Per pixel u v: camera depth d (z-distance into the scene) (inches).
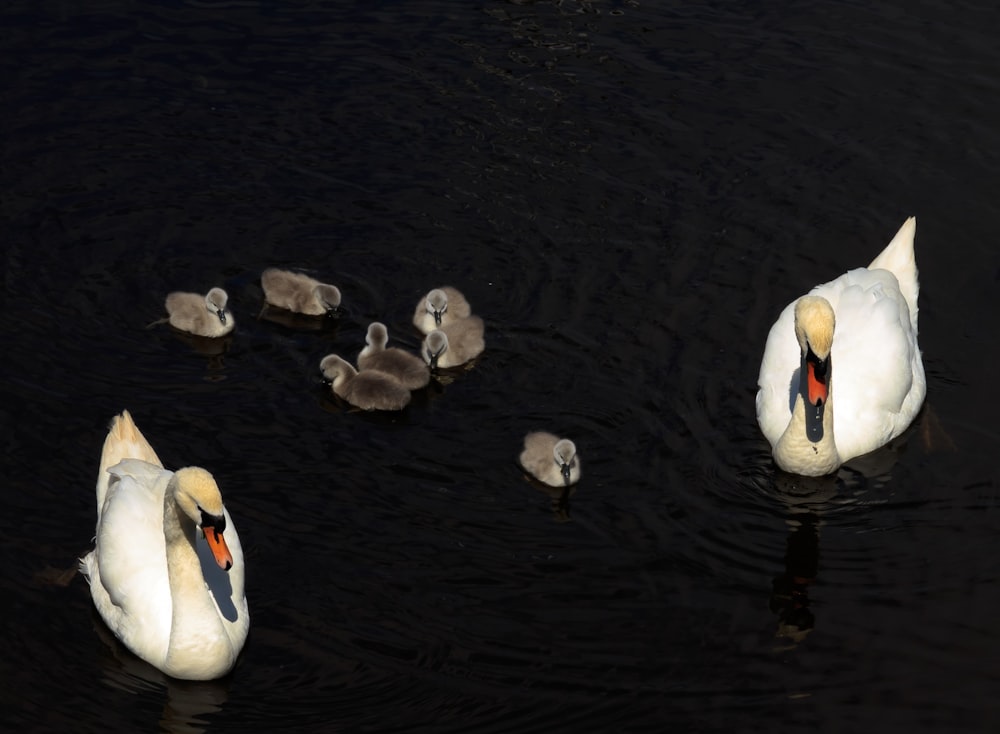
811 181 819.4
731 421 675.4
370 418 679.1
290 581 581.0
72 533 598.9
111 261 764.6
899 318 681.0
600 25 944.3
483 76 894.4
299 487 631.8
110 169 821.2
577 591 580.4
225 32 928.3
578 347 716.7
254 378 701.9
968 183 819.4
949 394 693.3
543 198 806.5
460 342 712.4
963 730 516.1
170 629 541.3
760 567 594.2
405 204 805.2
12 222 782.5
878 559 597.9
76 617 564.7
